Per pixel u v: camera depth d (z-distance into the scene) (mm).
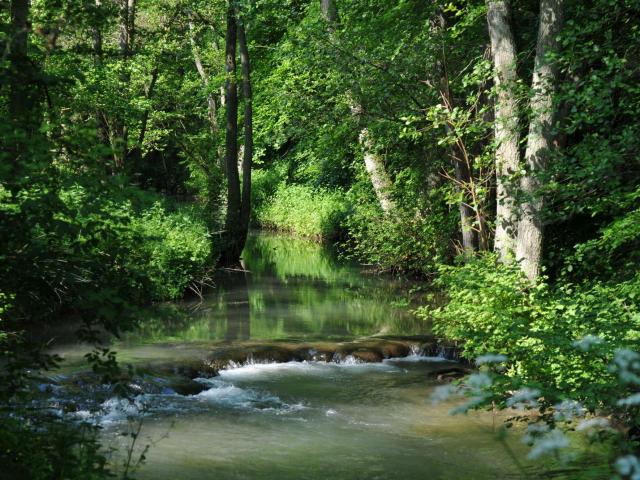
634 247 10641
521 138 13578
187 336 14633
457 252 18031
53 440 4770
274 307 18125
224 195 29922
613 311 7699
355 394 11047
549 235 13766
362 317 16938
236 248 25375
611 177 9133
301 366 12898
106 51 20250
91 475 4551
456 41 15180
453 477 7508
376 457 8188
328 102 15820
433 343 13898
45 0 5730
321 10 18688
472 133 13898
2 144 4266
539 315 9422
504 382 5957
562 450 7398
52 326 14227
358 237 23547
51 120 4637
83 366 11344
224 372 12328
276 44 30766
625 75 9844
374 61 14219
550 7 10953
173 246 19344
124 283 4598
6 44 4406
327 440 8836
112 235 4559
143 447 8328
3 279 4383
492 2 12047
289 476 7582
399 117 14289
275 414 9969
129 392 4902
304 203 36750
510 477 7355
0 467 4230
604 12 10516
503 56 12039
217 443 8633
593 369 6684
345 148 17188
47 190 4496
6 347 4801
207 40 33875
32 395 5094
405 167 17688
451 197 13602
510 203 11211
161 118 28438
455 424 9422
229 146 25328
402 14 16062
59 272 4473
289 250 31141
